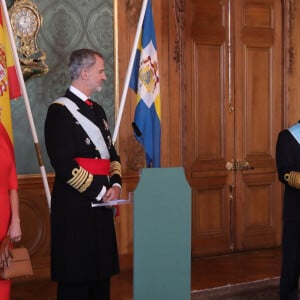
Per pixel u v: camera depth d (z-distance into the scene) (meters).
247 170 5.69
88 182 2.83
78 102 2.96
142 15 3.71
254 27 5.68
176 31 5.23
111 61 4.89
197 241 5.43
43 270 4.60
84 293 2.92
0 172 2.51
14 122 4.45
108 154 3.03
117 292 4.25
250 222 5.74
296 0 5.85
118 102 4.92
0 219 2.51
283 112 5.85
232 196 5.62
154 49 3.86
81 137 2.89
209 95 5.46
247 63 5.66
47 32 4.57
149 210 2.05
